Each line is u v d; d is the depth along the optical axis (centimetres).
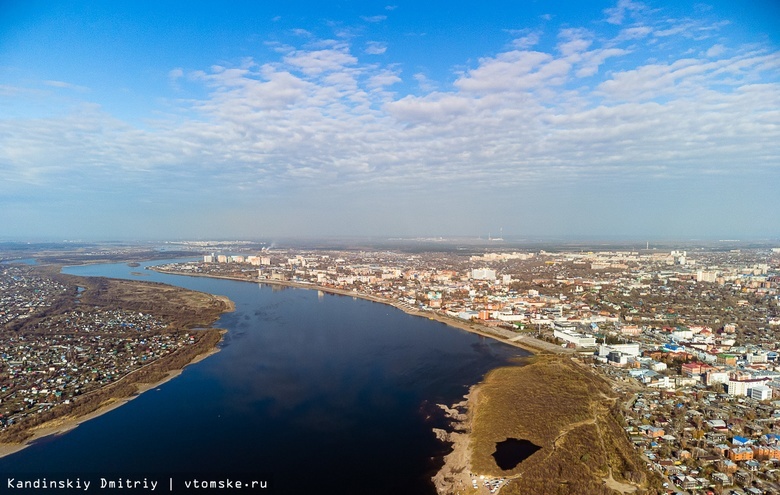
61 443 14500
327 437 15000
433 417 16600
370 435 15175
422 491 12106
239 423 16000
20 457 13625
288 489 12100
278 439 14838
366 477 12694
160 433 15188
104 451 14000
